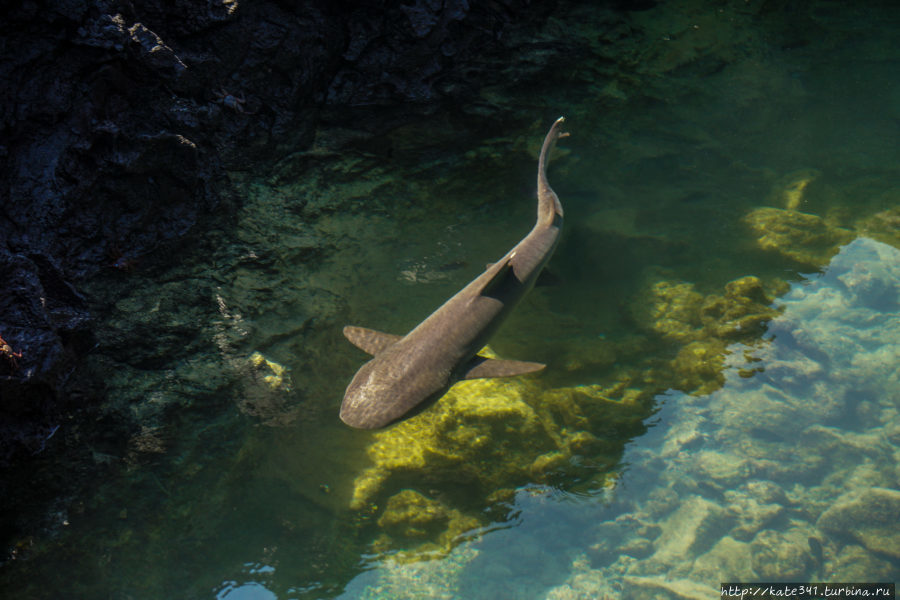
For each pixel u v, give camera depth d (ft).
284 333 15.70
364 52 21.45
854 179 22.24
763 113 24.50
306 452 14.47
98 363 14.21
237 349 15.06
